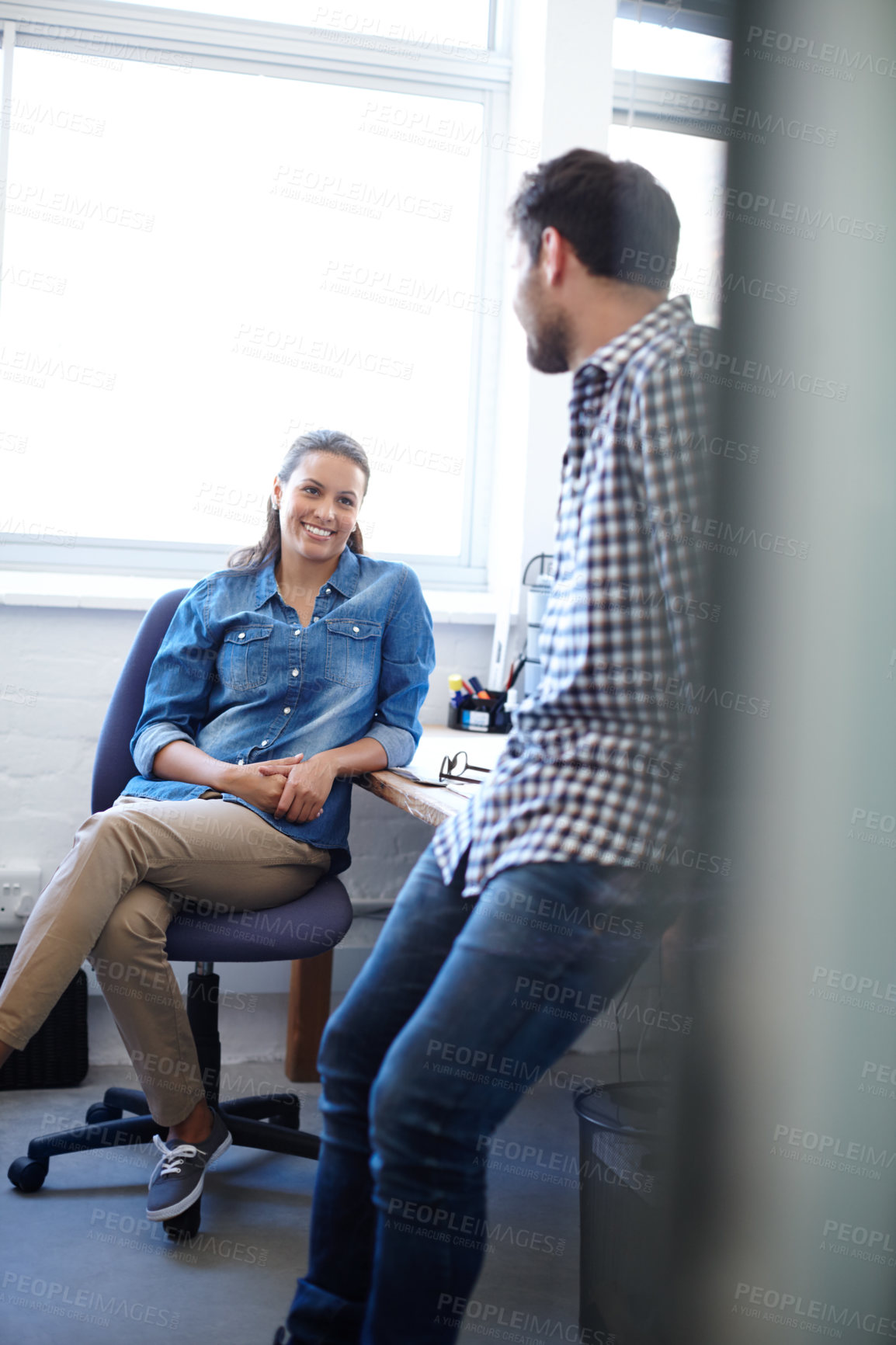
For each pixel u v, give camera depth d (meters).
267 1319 1.46
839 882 0.56
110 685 2.31
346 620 1.92
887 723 0.55
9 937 2.24
